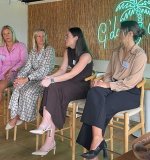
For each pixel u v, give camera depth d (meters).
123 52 2.78
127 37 2.68
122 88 2.62
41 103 3.00
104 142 2.54
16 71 3.92
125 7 3.95
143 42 3.72
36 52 3.62
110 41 4.16
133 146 1.67
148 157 1.55
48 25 5.14
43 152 2.96
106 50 4.23
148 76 3.67
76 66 3.03
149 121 3.32
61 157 3.08
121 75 2.74
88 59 3.09
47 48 3.57
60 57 4.93
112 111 2.57
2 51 4.05
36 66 3.58
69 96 2.94
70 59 3.24
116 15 4.07
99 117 2.49
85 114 2.55
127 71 2.70
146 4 3.70
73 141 2.93
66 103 2.93
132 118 3.57
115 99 2.58
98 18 4.30
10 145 3.40
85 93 3.05
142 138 1.79
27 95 3.35
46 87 2.94
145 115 3.33
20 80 3.47
